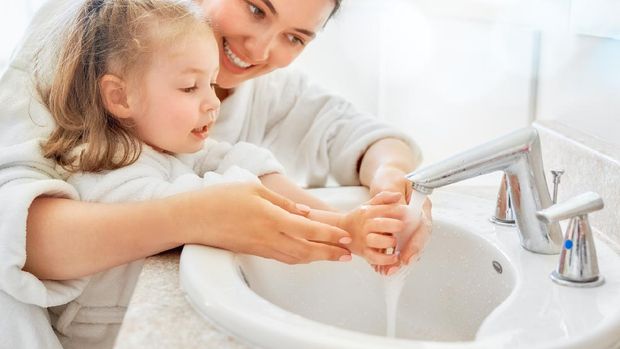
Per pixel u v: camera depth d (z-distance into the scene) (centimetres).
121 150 83
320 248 77
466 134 154
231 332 56
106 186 78
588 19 92
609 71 87
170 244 73
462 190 104
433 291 89
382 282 93
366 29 194
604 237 81
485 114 143
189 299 62
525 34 119
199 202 73
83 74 85
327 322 90
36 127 86
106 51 84
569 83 100
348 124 118
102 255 72
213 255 71
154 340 55
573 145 89
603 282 65
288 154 123
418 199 74
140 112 85
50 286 75
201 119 88
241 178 85
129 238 71
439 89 166
